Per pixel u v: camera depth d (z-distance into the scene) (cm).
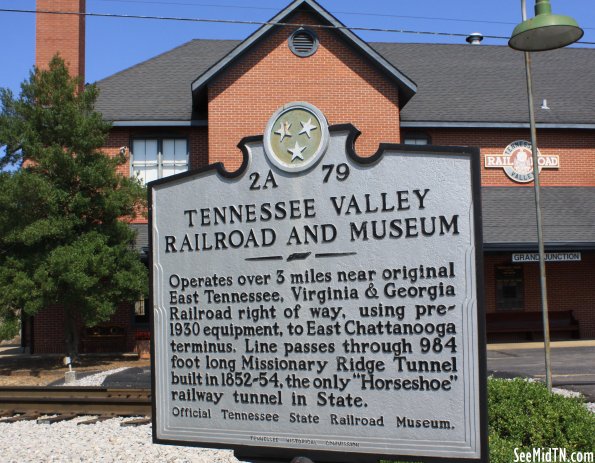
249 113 2019
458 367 441
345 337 471
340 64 2034
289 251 493
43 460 780
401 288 459
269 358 493
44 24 2270
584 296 2270
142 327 2102
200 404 514
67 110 1747
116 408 1062
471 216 447
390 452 452
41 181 1655
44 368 1772
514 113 2320
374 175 473
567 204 2245
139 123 2128
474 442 433
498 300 2239
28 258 1686
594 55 2775
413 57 2692
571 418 656
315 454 473
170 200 540
